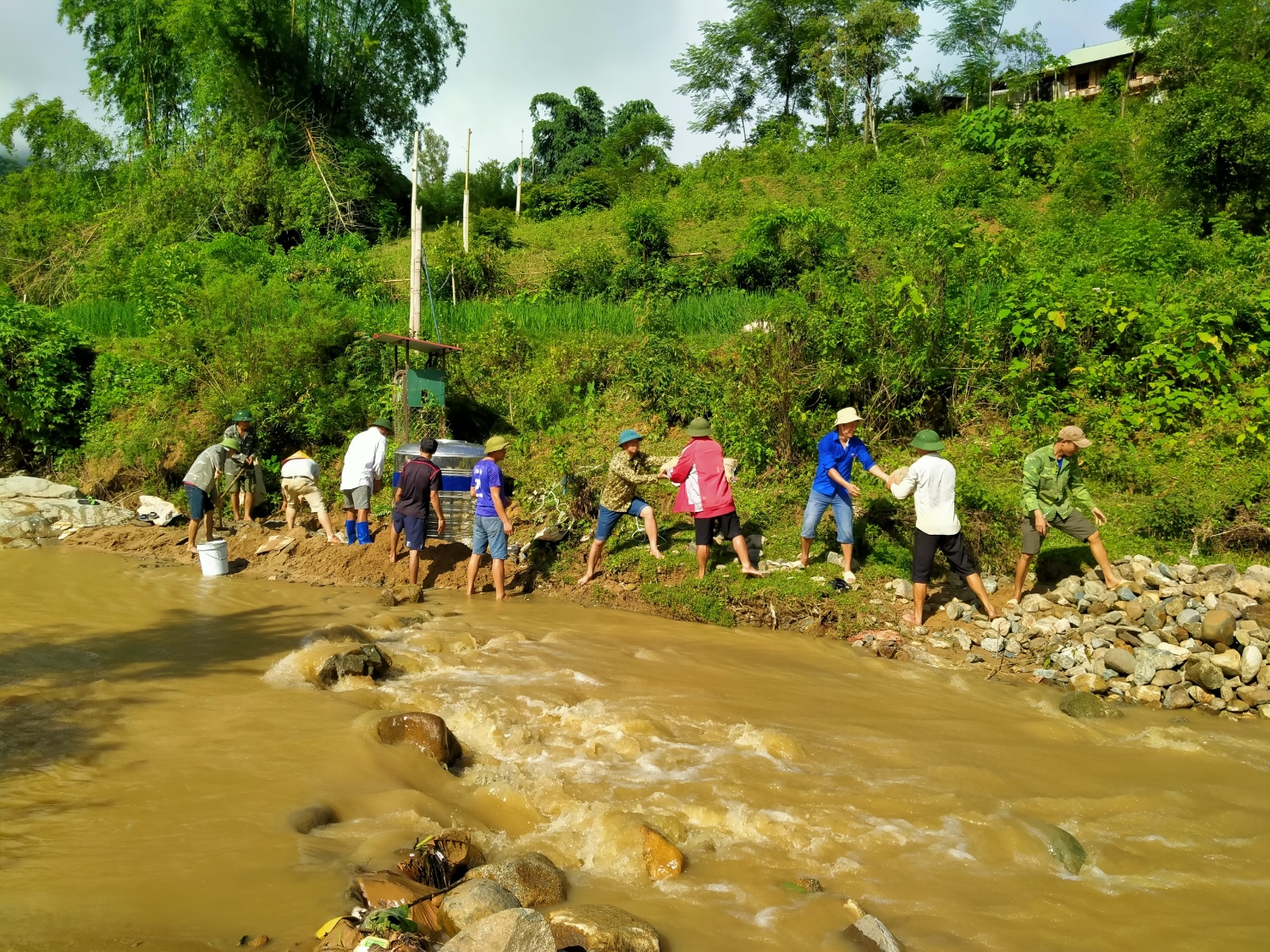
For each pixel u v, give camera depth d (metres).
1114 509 10.30
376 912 3.48
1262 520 9.27
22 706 6.12
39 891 3.78
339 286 20.97
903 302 12.42
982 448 11.77
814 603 9.23
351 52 34.72
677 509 9.80
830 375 12.20
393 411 14.11
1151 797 5.52
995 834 4.91
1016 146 25.78
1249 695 7.17
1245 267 14.38
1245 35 27.12
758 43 45.25
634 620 9.30
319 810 4.71
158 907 3.69
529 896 3.99
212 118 31.55
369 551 10.92
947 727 6.63
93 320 19.59
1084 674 7.71
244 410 12.77
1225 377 11.86
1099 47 38.19
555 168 52.03
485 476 9.83
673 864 4.41
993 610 8.75
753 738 6.12
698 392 13.71
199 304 15.87
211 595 9.70
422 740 5.62
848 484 9.24
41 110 35.81
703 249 23.08
